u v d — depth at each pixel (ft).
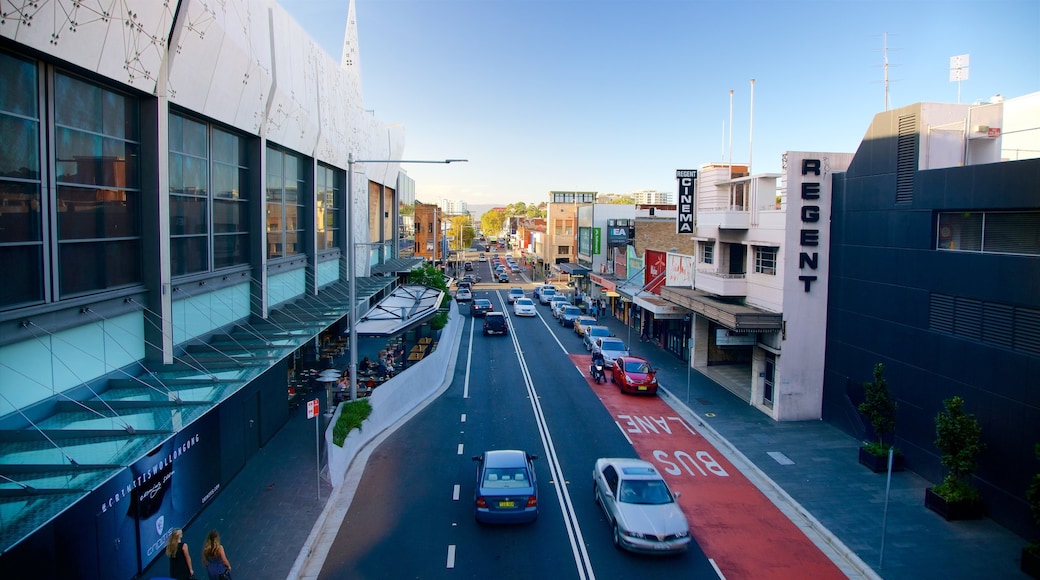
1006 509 48.11
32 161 36.32
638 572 41.81
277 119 73.97
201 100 54.34
